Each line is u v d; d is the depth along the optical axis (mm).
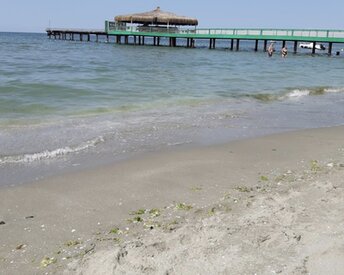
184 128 8961
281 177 5805
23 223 4293
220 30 48688
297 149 7469
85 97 12430
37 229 4164
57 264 3510
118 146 7340
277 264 3277
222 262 3318
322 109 12398
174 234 3816
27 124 8656
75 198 4973
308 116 11141
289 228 3834
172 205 4781
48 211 4602
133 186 5395
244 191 5219
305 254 3395
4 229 4152
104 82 15992
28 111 10039
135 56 35875
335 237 3621
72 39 75188
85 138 7715
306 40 42562
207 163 6461
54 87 13898
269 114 11180
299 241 3598
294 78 20984
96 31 67500
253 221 4031
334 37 41469
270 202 4586
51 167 6117
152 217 4430
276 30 44031
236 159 6730
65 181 5535
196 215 4449
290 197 4664
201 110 11250
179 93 14070
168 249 3535
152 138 7980
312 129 9352
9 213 4531
